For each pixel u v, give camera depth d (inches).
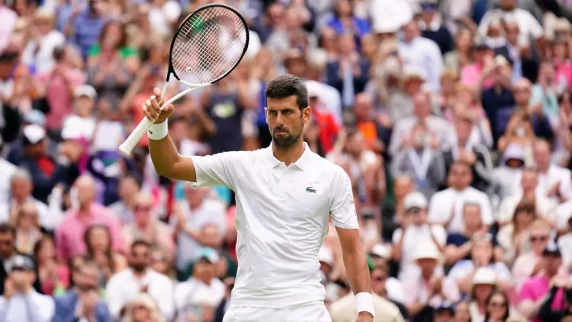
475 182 1978.3
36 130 1927.9
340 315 1291.8
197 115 2078.0
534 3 2529.5
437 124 2055.9
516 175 1984.5
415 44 2384.4
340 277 1492.4
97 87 2206.0
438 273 1654.8
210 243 1692.9
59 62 2226.9
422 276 1656.0
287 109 890.7
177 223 1772.9
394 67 2213.3
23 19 2468.0
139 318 1531.7
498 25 2416.3
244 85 2138.3
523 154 2022.6
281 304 891.4
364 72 2293.3
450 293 1633.9
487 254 1660.9
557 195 1974.7
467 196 1850.4
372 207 1945.1
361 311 909.2
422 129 2039.9
